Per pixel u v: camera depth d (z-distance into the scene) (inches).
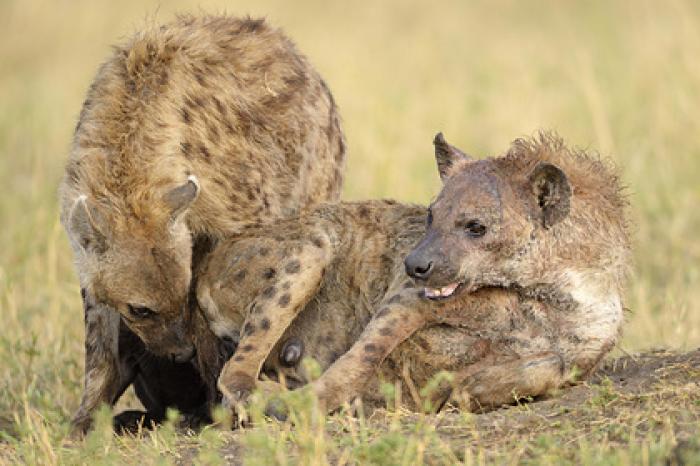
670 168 763.4
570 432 347.6
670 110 850.1
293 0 1406.3
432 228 385.7
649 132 830.5
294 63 490.9
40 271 621.3
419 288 391.9
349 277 414.6
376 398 394.3
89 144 442.3
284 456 333.7
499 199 382.9
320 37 1242.6
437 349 392.2
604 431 346.3
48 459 362.9
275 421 369.7
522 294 388.8
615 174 409.4
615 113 871.7
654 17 1151.6
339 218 422.3
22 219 717.3
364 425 357.1
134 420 447.8
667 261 663.1
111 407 444.1
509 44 1216.2
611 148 781.3
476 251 381.7
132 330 437.1
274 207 468.1
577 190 390.3
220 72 462.6
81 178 437.7
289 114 476.7
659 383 384.5
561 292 385.7
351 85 976.9
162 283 425.1
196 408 461.4
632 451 325.7
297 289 407.5
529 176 383.6
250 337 403.2
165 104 444.8
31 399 464.8
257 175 461.4
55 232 608.1
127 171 434.6
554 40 1209.4
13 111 1018.7
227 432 374.9
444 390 391.9
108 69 458.6
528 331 389.4
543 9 1382.9
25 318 554.3
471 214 381.7
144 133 439.5
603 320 389.1
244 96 465.1
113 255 425.4
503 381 381.1
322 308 415.8
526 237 382.9
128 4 1323.8
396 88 978.7
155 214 427.8
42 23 1268.5
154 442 362.3
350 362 383.6
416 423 359.3
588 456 323.9
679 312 550.3
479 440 347.3
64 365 497.7
